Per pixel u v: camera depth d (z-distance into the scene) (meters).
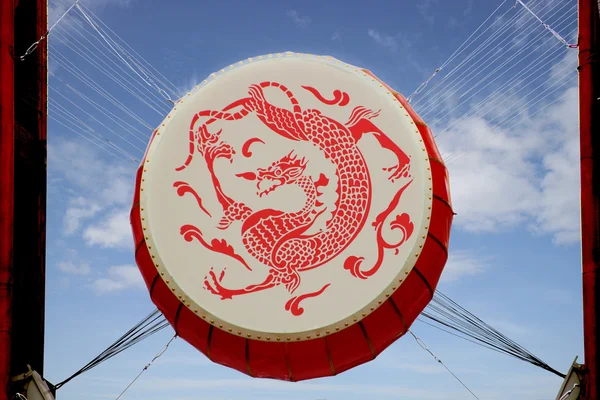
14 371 19.70
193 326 18.17
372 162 18.55
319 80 19.11
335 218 18.28
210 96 19.08
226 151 18.75
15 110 21.03
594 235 18.86
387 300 17.89
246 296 17.98
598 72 19.52
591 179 19.08
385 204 18.31
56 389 20.03
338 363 18.20
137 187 18.94
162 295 18.34
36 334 20.39
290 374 18.36
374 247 18.11
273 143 18.77
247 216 18.38
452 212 19.12
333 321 17.73
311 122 18.83
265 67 19.25
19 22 21.47
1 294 18.59
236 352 18.06
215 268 18.14
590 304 18.66
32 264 20.59
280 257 18.14
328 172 18.53
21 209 20.70
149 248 18.25
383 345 18.33
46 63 21.78
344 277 17.98
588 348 18.50
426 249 18.16
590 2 19.70
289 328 17.75
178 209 18.47
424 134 19.05
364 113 18.84
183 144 18.81
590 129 19.30
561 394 18.58
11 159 19.23
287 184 18.52
